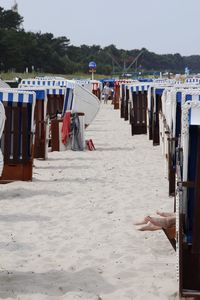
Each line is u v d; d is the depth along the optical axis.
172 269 6.49
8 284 6.08
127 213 9.24
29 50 119.12
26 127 11.95
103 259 6.91
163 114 14.20
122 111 34.53
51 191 11.12
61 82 24.95
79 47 160.50
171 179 10.45
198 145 4.95
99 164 14.88
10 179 12.08
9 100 11.81
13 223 8.68
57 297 5.75
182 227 5.15
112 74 140.12
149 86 20.23
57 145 17.39
